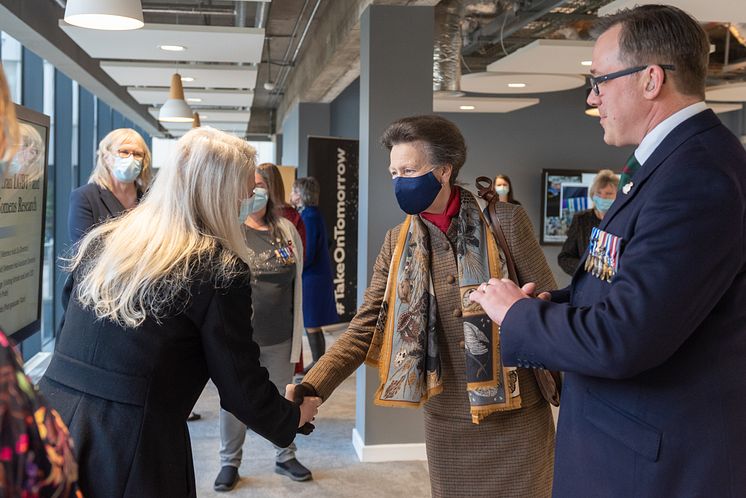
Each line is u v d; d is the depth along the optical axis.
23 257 3.05
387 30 4.18
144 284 1.53
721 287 1.26
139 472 1.50
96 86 9.48
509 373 1.96
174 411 1.58
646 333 1.24
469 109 9.03
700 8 4.31
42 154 3.22
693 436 1.30
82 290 1.60
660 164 1.34
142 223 1.63
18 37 6.15
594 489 1.44
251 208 2.71
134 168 3.55
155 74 8.19
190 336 1.58
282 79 13.47
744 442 1.30
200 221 1.65
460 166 2.04
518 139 10.58
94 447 1.49
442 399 2.07
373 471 4.06
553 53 5.85
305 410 1.92
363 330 2.16
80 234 3.44
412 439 4.26
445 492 2.08
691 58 1.35
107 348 1.53
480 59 8.90
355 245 7.50
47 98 8.23
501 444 2.03
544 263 2.09
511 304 1.45
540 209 10.63
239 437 3.81
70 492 0.87
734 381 1.30
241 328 1.62
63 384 1.54
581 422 1.48
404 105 4.21
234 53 6.53
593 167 10.69
